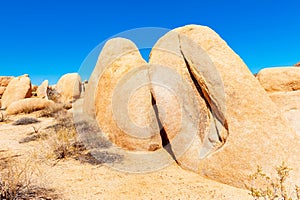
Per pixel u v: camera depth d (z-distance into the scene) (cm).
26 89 2064
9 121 1259
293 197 396
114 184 499
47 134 841
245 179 459
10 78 3028
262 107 509
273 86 750
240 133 494
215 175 498
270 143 476
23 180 473
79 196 443
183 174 539
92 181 510
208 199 425
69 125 955
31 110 1534
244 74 542
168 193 455
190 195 443
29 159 628
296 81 730
